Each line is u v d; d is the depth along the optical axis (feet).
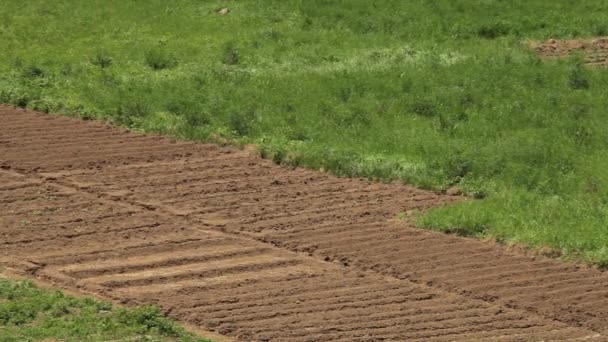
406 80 283.38
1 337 148.05
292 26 341.82
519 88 279.69
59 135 240.53
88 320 154.40
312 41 326.65
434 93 274.16
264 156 232.94
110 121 251.60
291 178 221.05
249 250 185.47
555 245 187.21
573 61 308.60
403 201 210.79
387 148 236.43
